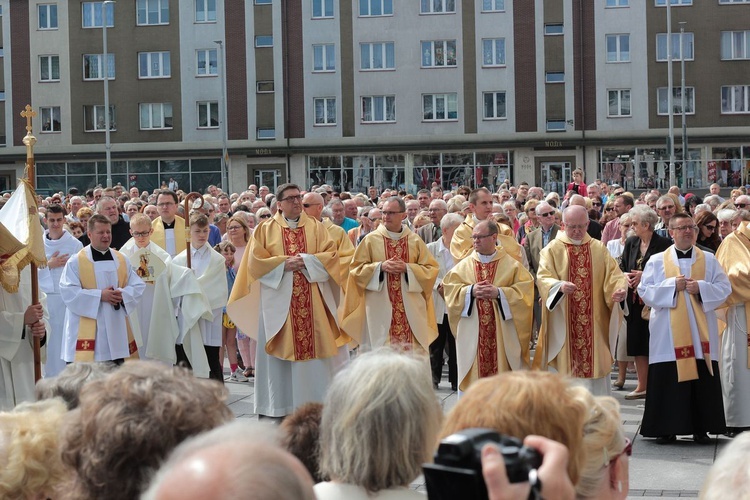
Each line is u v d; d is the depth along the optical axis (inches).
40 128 1904.5
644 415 373.4
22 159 1897.1
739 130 1787.6
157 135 1882.4
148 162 1892.2
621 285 399.2
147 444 116.3
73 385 175.0
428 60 1825.8
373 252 435.5
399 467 128.8
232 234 542.0
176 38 1865.2
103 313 420.2
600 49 1788.9
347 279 433.7
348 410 129.6
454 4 1812.3
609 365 406.3
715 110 1787.6
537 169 1818.4
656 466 338.6
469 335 405.1
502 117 1813.5
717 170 1793.8
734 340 382.0
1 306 370.0
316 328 417.4
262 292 418.3
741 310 382.3
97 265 425.4
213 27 1855.3
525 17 1795.0
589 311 402.3
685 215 377.4
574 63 1792.6
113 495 116.5
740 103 1791.3
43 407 147.1
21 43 1899.6
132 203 666.2
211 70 1865.2
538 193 793.6
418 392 130.2
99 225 427.5
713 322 372.8
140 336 439.8
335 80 1836.9
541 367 409.1
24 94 1902.1
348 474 129.5
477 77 1812.3
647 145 1793.8
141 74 1883.6
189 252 486.0
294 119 1846.7
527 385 98.7
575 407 98.6
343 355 437.7
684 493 304.3
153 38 1871.3
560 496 75.4
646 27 1781.5
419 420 129.2
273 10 1836.9
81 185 1908.2
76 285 421.4
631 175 1801.2
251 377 532.4
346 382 132.2
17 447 129.6
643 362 456.4
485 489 74.4
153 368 128.1
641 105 1788.9
